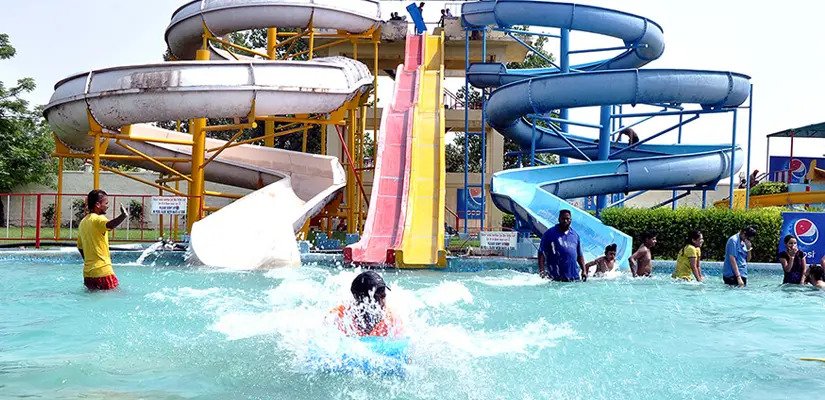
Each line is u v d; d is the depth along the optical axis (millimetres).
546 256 12516
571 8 21891
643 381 5238
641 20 22375
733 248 12352
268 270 13711
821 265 12977
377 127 26891
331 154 29953
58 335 6574
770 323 8039
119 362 5500
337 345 5621
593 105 19062
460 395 4762
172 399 4488
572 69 26109
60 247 16719
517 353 6062
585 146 26156
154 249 15898
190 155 22219
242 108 16656
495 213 30891
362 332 5820
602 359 5914
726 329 7582
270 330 6742
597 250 15555
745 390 5012
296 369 5285
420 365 5527
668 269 15242
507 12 22219
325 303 8695
